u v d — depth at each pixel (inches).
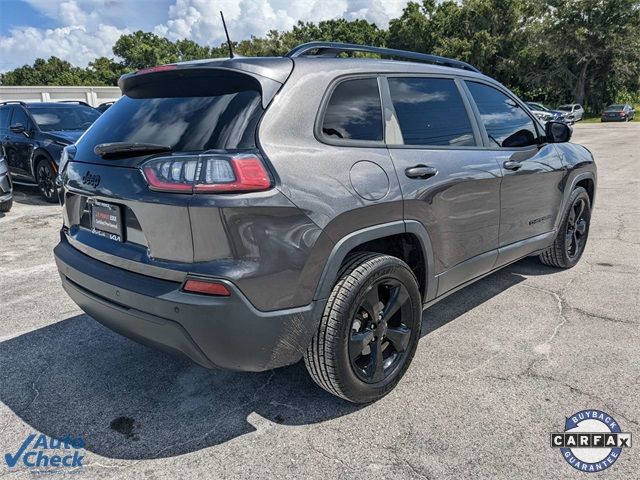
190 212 78.0
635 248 206.4
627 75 1665.8
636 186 357.1
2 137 363.6
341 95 97.7
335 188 88.5
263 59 93.4
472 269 127.4
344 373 93.3
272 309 82.7
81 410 102.7
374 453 88.1
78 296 101.3
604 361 116.8
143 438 93.8
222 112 87.2
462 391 106.1
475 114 129.7
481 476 82.0
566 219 171.2
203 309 78.5
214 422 98.1
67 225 111.7
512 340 128.6
